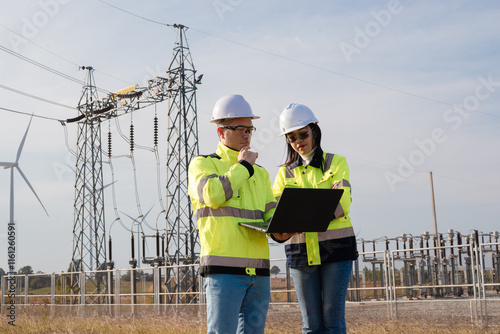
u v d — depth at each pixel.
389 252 12.80
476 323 11.29
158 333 13.65
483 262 11.49
